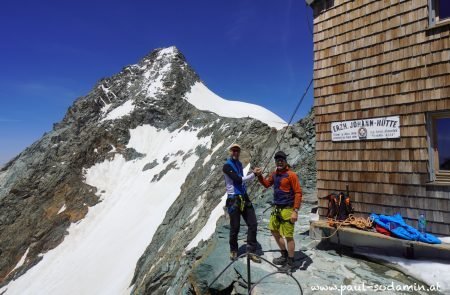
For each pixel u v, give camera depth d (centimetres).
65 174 6550
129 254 3944
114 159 7175
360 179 990
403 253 860
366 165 979
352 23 1016
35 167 7069
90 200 5922
